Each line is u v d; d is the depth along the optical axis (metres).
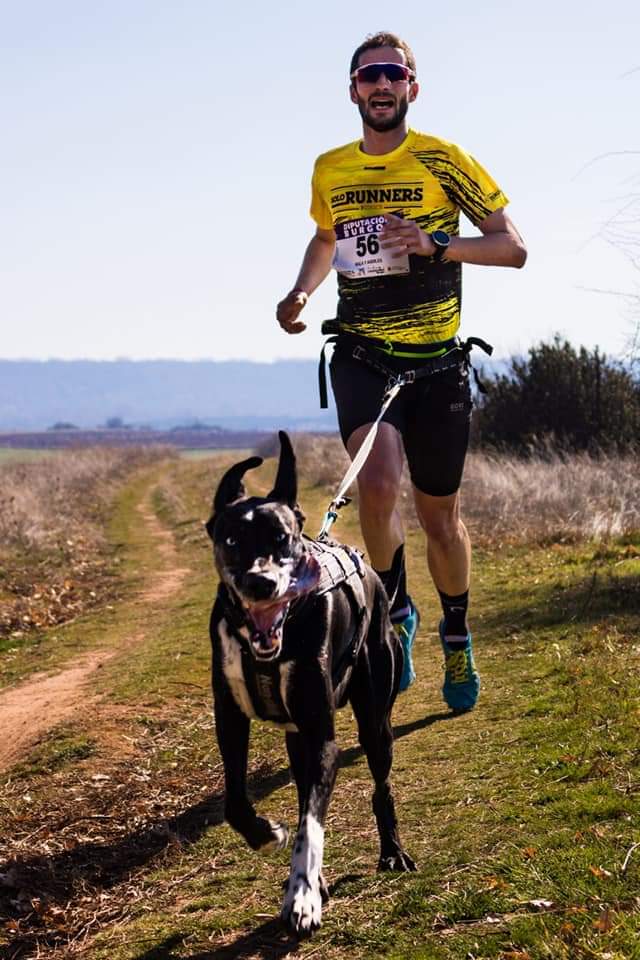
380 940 4.08
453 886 4.38
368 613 4.82
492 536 15.09
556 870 4.32
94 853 5.64
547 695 7.07
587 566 12.10
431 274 6.16
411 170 6.09
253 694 4.31
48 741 7.54
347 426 6.27
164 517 25.81
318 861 3.96
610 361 22.14
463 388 6.37
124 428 163.75
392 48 6.01
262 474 33.94
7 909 5.06
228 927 4.48
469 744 6.35
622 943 3.69
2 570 16.53
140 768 6.94
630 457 18.25
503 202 6.11
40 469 34.91
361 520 6.23
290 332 6.22
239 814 4.29
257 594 4.03
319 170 6.24
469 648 7.07
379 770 4.84
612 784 5.23
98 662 10.77
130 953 4.39
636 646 8.00
